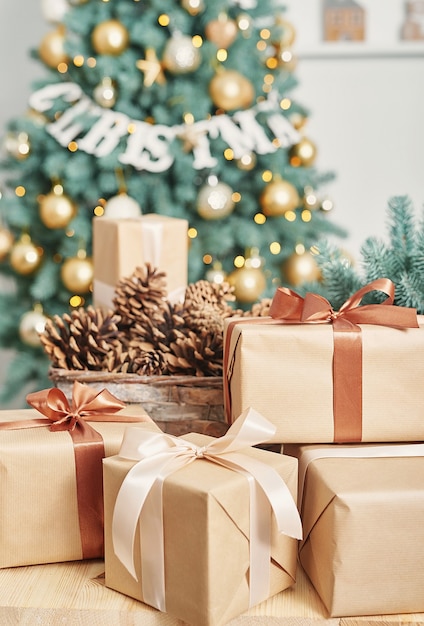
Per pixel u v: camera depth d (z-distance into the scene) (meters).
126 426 1.20
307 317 1.19
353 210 2.76
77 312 1.32
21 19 2.56
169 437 1.13
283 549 1.12
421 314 1.26
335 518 1.09
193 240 2.10
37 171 2.13
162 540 1.09
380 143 2.72
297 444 1.19
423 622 1.09
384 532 1.09
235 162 2.13
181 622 1.09
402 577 1.10
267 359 1.17
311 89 2.69
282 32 2.16
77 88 2.10
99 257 1.51
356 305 1.21
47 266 2.11
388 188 2.74
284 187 2.09
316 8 2.61
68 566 1.17
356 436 1.18
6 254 2.09
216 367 1.27
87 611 1.10
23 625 1.10
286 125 2.14
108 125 2.07
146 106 2.12
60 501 1.16
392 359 1.17
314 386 1.17
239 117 2.10
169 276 1.50
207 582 1.07
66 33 2.25
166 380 1.26
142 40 2.05
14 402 2.40
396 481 1.11
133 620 1.09
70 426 1.19
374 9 2.61
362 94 2.69
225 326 1.22
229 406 1.21
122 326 1.36
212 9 2.07
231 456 1.12
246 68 2.12
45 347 1.31
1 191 2.18
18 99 2.60
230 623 1.09
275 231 2.13
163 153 2.06
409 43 2.61
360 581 1.09
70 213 2.05
